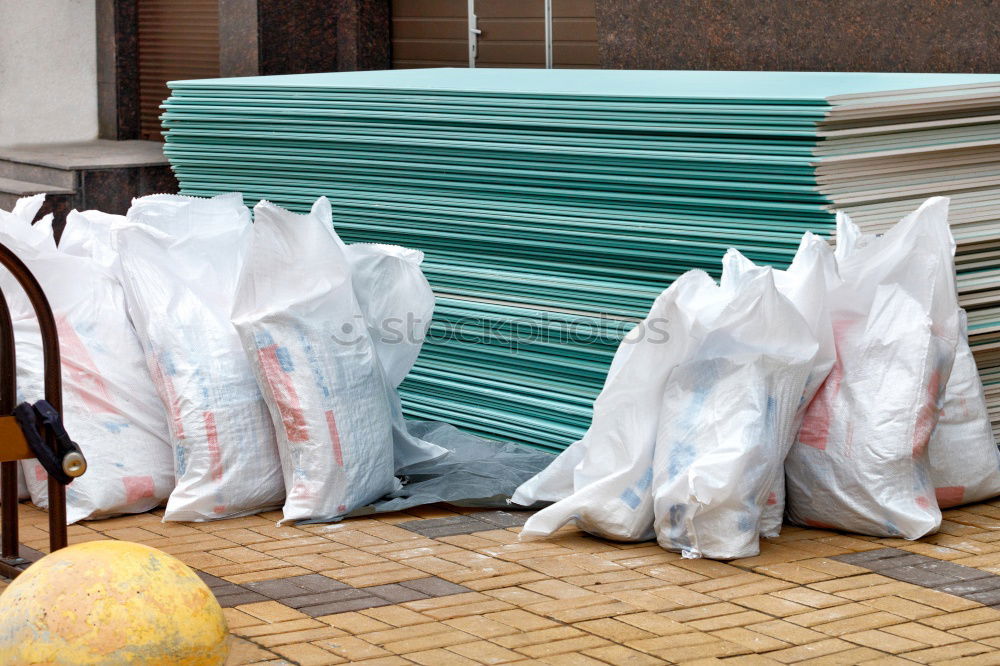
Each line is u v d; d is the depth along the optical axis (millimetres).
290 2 10852
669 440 4848
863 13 7410
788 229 5527
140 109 12992
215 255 5664
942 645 3893
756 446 4715
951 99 5781
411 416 6922
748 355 4828
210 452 5285
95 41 12977
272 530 5188
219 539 5070
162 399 5398
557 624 4094
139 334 5516
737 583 4480
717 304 4891
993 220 5906
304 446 5266
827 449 5008
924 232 5078
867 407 4965
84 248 5910
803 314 4965
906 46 7242
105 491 5309
